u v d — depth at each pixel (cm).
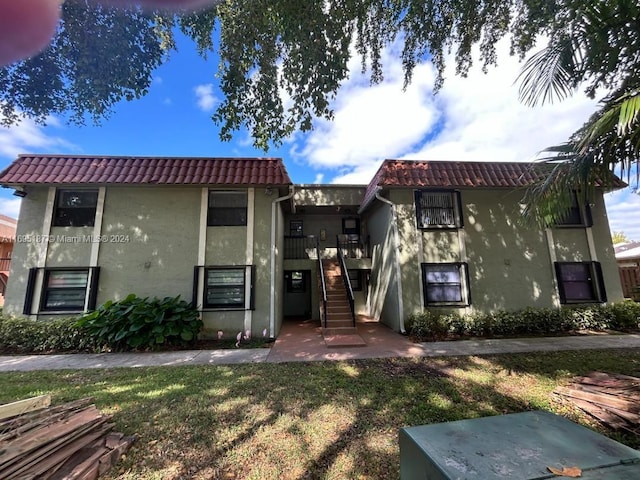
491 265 927
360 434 329
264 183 869
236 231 888
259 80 458
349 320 902
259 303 857
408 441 161
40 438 260
